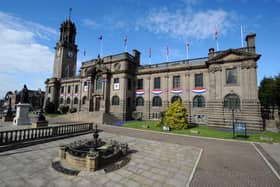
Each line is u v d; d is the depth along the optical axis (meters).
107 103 43.16
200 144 16.69
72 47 67.50
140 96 43.25
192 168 10.08
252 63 28.17
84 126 21.16
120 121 38.34
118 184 7.72
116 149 11.80
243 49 29.41
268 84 38.16
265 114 31.22
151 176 8.76
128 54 44.06
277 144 17.19
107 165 9.93
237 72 29.53
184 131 25.20
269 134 23.34
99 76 46.25
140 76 44.00
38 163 9.91
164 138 19.45
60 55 64.56
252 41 28.91
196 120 34.16
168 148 14.68
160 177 8.67
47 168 9.22
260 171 9.79
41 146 13.77
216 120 29.66
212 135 22.09
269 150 14.69
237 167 10.38
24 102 25.38
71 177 8.24
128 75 42.81
